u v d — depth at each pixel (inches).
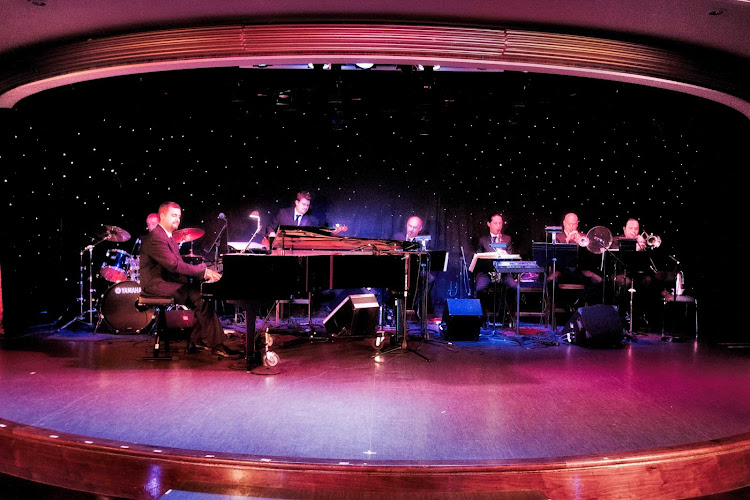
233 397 154.4
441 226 333.7
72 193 296.5
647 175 319.3
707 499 119.9
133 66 214.1
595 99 293.0
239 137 326.6
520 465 110.7
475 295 298.0
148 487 116.0
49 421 133.3
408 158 331.9
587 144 325.7
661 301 282.2
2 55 226.7
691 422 136.3
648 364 200.7
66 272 297.7
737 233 278.7
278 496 107.2
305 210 304.7
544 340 245.9
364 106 308.5
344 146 331.0
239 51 208.4
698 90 229.0
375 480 109.8
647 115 312.7
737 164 279.7
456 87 281.3
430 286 315.9
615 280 284.2
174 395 156.0
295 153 330.3
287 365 193.6
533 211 331.0
